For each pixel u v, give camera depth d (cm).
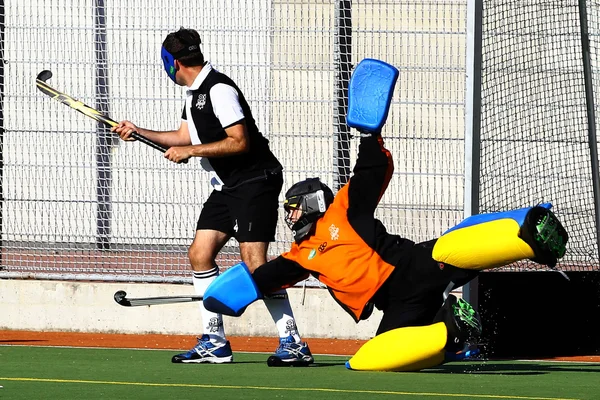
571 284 2278
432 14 2498
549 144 2395
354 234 1842
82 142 2714
